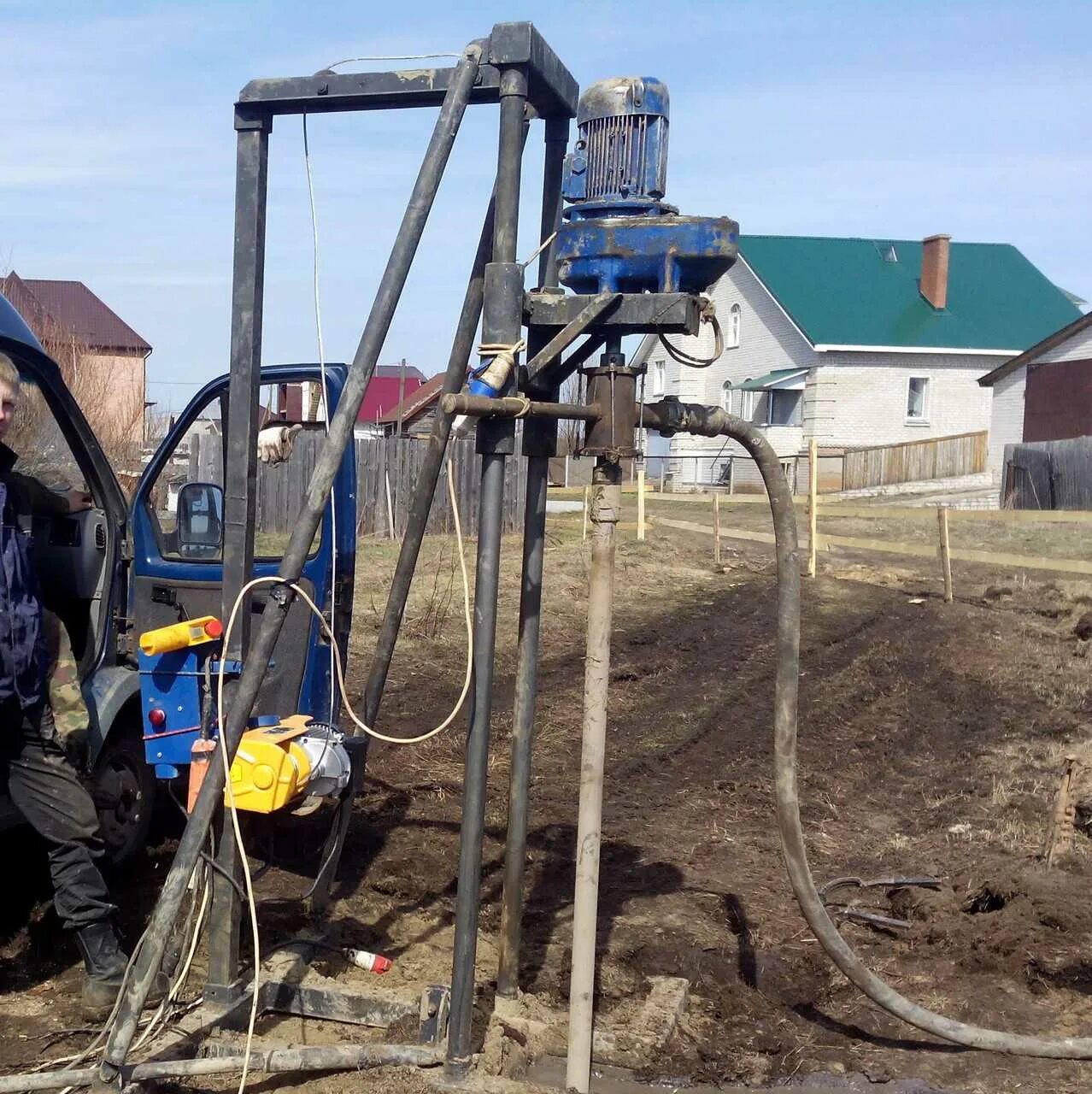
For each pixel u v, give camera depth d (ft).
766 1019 14.19
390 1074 11.80
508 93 11.59
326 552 17.57
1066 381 106.01
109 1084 10.91
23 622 12.35
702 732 28.32
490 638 11.46
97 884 13.37
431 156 11.44
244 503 12.87
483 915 16.66
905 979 15.16
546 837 20.16
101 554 16.72
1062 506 92.32
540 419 12.01
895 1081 12.80
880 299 131.54
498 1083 11.64
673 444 138.31
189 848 11.14
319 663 17.62
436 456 14.05
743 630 41.91
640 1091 12.36
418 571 50.21
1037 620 44.45
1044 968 15.07
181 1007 12.73
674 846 20.03
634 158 11.94
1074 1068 13.17
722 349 12.34
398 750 24.84
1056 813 18.79
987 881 17.21
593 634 11.64
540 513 12.59
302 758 13.07
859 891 18.08
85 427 16.33
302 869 18.06
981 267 137.59
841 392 125.90
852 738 28.02
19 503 13.28
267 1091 11.71
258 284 12.81
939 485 119.24
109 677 16.60
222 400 17.65
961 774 24.86
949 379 127.24
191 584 17.44
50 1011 13.52
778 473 12.75
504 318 11.47
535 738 26.99
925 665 36.37
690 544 66.39
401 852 19.02
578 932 11.91
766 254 134.62
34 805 13.01
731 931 16.46
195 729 15.97
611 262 11.68
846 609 46.44
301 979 13.35
